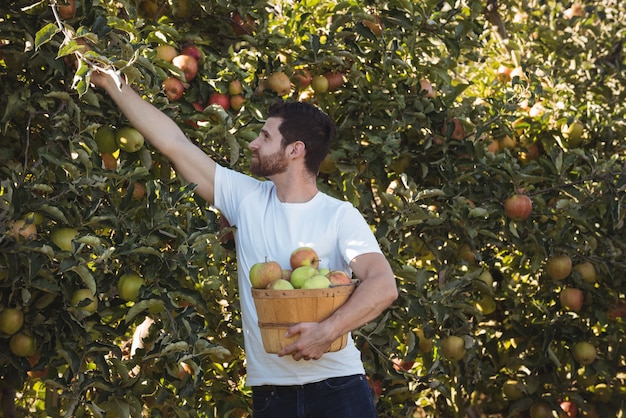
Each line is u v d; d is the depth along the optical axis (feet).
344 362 8.11
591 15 19.04
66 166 8.66
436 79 13.44
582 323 14.23
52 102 9.21
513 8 20.42
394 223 11.82
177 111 10.28
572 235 13.83
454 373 13.80
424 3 13.08
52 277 8.29
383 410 12.37
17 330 8.55
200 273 11.38
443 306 12.15
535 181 13.47
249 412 12.03
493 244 13.42
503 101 13.53
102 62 7.77
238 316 11.89
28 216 8.26
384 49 12.54
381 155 12.67
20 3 8.98
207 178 8.87
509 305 14.57
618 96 17.69
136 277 9.05
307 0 13.20
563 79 16.89
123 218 9.17
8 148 9.39
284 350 7.39
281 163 8.43
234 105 11.56
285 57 12.64
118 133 9.67
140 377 9.46
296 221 8.29
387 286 7.72
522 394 14.57
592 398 15.23
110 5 11.68
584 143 15.52
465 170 13.08
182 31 12.03
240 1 11.84
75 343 8.80
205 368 12.09
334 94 13.04
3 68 9.52
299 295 7.36
